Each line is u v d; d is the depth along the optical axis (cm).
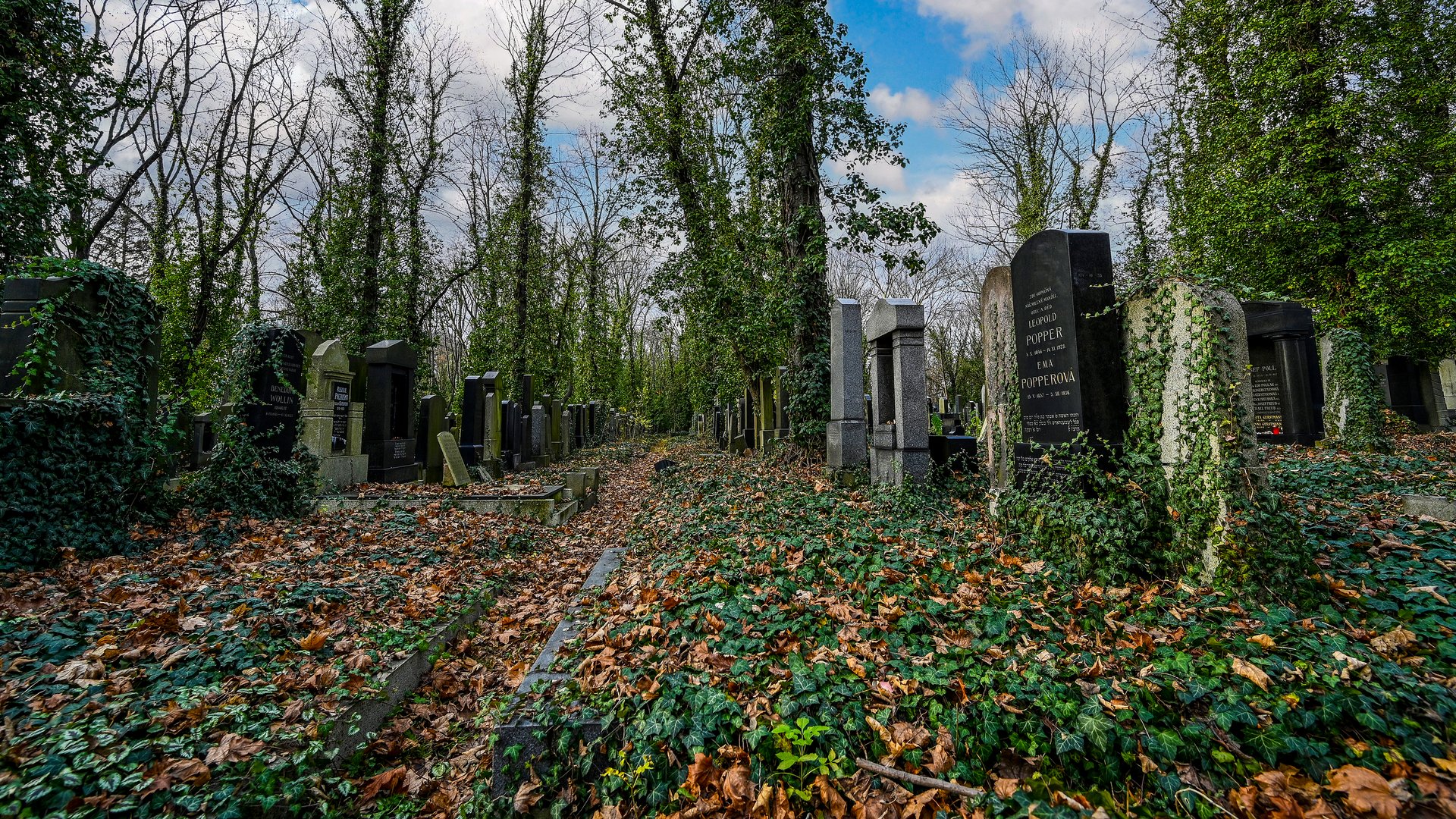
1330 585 383
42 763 250
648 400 4531
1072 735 251
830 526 608
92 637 370
